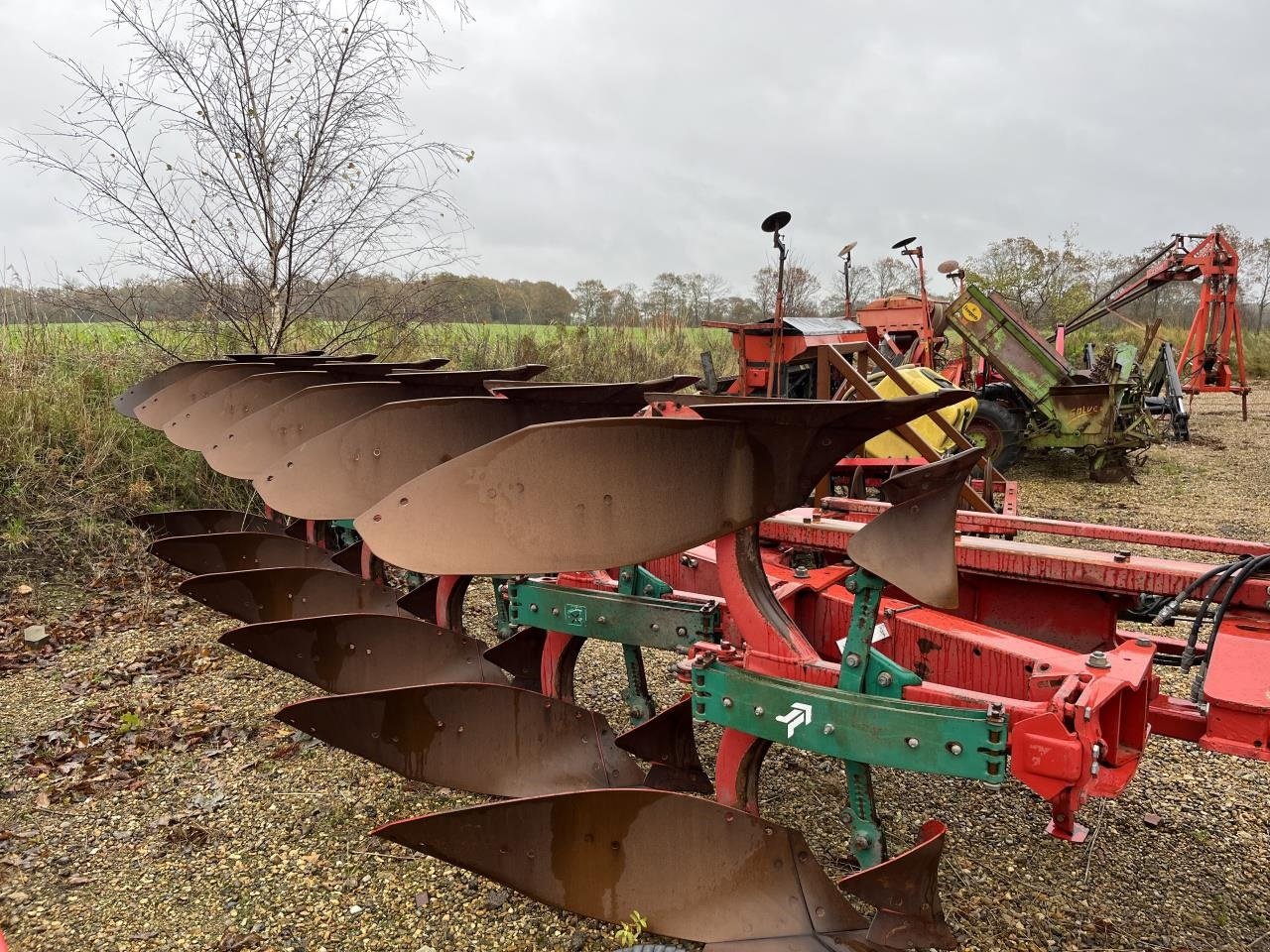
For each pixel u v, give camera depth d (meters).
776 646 2.24
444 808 3.21
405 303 7.77
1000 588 3.03
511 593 3.13
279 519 5.92
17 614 5.01
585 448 2.02
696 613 2.73
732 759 2.39
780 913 2.11
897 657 2.70
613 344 11.93
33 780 3.40
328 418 3.99
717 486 2.11
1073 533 3.16
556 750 3.01
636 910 2.21
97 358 7.34
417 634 3.67
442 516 2.07
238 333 7.42
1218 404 18.20
